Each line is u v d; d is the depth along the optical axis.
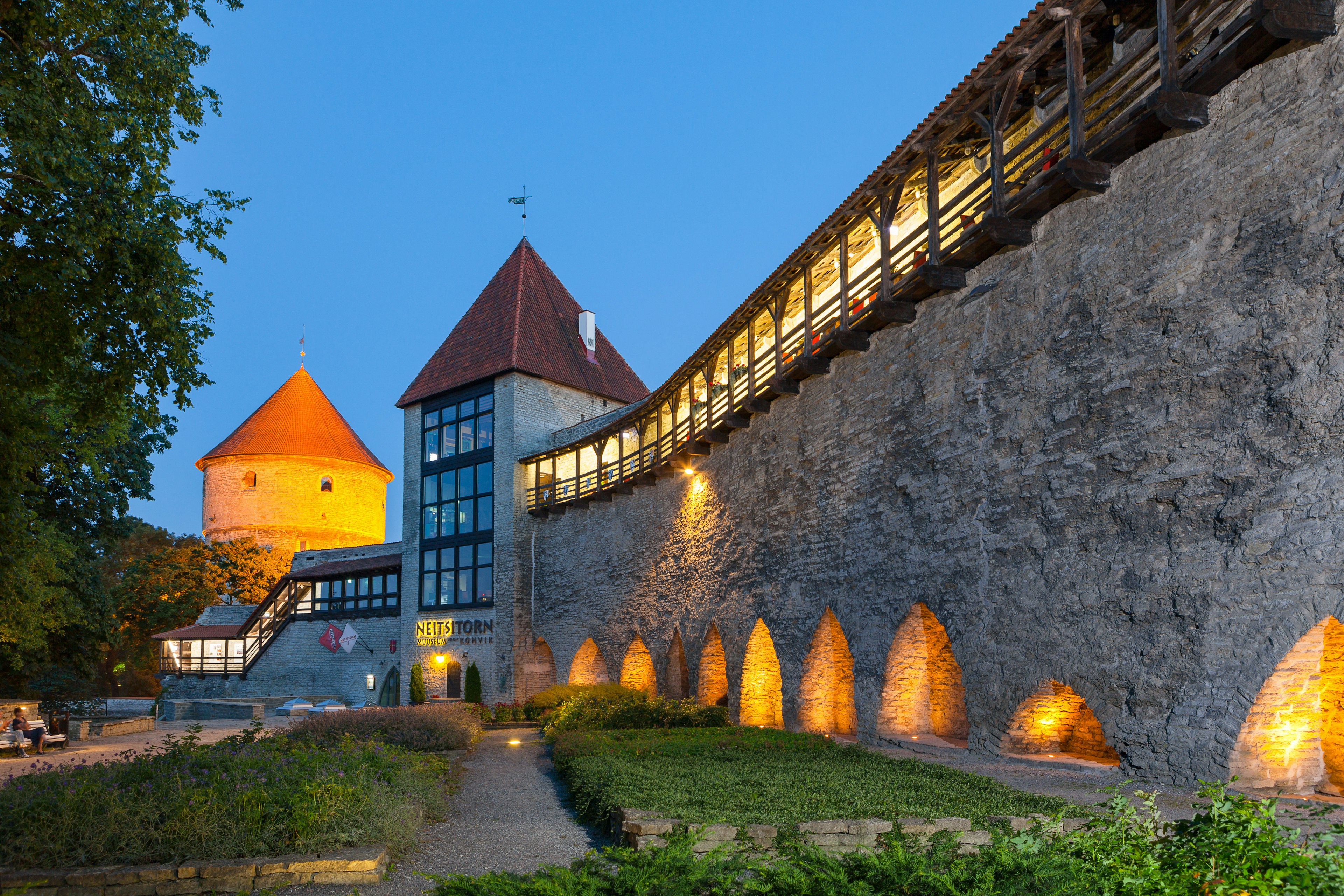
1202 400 10.04
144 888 7.28
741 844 7.26
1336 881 4.34
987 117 14.27
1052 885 5.10
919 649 15.66
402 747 15.45
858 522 16.94
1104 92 13.33
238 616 46.03
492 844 9.16
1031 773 11.49
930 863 5.88
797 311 24.33
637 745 13.95
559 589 33.78
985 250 13.45
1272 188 9.40
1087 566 11.38
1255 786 9.30
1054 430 12.10
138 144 11.00
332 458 58.56
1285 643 8.91
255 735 16.95
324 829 8.07
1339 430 8.59
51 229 10.16
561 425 37.81
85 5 10.57
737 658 21.98
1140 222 10.98
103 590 29.08
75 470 21.89
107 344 11.26
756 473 21.59
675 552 26.44
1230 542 9.59
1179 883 4.81
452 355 39.72
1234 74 9.71
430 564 38.28
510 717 27.98
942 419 14.52
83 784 8.39
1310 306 8.95
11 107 9.43
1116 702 10.77
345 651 41.12
